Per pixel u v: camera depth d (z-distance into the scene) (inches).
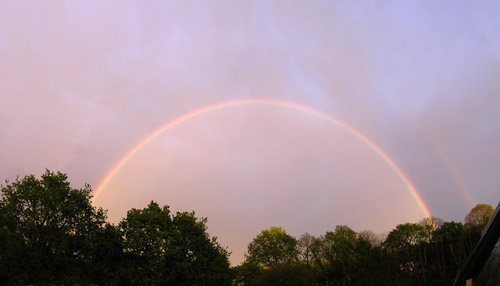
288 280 3459.6
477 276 1185.4
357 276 4407.0
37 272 1887.3
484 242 1110.4
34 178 2112.5
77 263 2106.3
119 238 2297.0
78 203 2146.9
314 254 4648.1
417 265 4768.7
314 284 3590.1
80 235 2118.6
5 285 1829.5
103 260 2185.0
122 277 2186.3
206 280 2365.9
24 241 1935.3
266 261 4726.9
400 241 4658.0
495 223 1058.7
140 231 2322.8
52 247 1988.2
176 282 2310.5
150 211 2495.1
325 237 4680.1
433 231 4621.1
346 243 4552.2
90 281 2023.9
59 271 1994.3
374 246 4692.4
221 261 2495.1
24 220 1964.8
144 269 2229.3
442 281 4266.7
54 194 2052.2
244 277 3986.2
